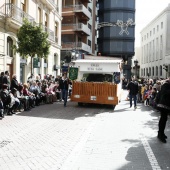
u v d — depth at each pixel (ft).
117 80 47.93
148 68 179.52
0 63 56.70
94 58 54.19
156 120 35.01
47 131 27.14
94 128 29.30
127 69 176.86
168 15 137.80
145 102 56.75
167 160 18.38
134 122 33.37
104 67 47.34
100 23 172.96
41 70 80.94
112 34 172.65
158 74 154.20
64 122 32.37
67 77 49.19
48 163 17.43
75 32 134.92
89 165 17.12
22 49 54.75
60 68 103.76
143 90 59.31
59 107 46.55
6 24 58.08
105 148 21.26
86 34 145.18
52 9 91.56
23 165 16.97
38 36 54.75
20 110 40.65
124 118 36.52
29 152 19.81
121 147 21.61
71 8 133.90
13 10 60.03
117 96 45.47
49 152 19.93
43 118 34.55
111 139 24.29
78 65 48.03
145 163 17.66
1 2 55.83
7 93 35.86
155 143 23.06
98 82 46.09
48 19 88.53
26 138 24.00
